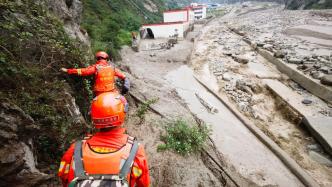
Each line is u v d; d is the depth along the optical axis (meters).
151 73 16.91
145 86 12.02
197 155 7.68
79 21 11.28
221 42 29.47
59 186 4.02
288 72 18.47
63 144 4.44
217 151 8.81
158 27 31.81
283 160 9.30
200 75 18.27
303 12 53.03
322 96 14.63
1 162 3.09
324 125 11.77
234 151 9.29
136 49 24.12
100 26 24.23
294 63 19.28
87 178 1.90
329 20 38.47
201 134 8.68
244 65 20.88
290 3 81.19
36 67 4.57
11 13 4.67
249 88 16.19
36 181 3.62
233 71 19.44
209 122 11.03
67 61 5.61
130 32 29.44
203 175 6.86
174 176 6.43
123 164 1.98
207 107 12.64
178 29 31.59
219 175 7.58
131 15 38.16
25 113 3.66
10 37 4.41
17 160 3.29
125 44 25.19
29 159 3.60
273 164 9.07
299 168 8.84
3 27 4.28
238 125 11.59
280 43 25.88
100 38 20.23
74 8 10.77
